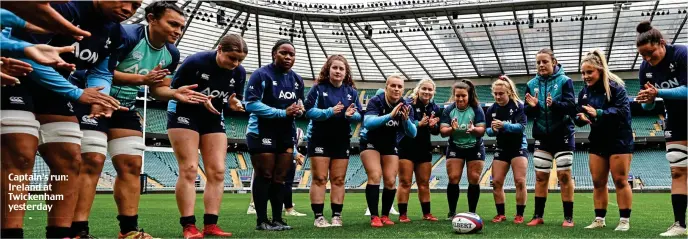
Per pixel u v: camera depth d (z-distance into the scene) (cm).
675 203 443
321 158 527
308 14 2888
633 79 3328
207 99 390
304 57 3347
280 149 495
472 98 657
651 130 3334
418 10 2722
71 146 300
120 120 374
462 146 661
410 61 3359
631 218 741
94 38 320
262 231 473
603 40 2859
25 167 276
